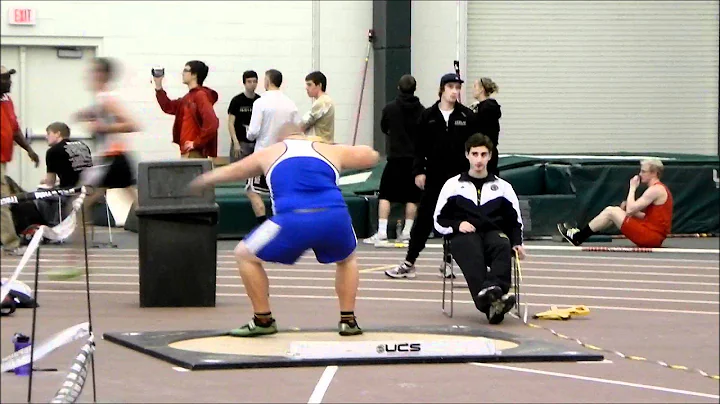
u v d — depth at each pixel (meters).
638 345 11.12
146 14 24.45
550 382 9.33
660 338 11.55
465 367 9.77
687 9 26.66
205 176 10.20
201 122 18.84
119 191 21.72
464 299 13.76
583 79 26.42
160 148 24.44
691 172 21.50
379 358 9.76
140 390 8.63
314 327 11.37
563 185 20.94
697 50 26.75
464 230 12.23
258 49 24.92
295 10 25.03
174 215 12.60
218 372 9.31
